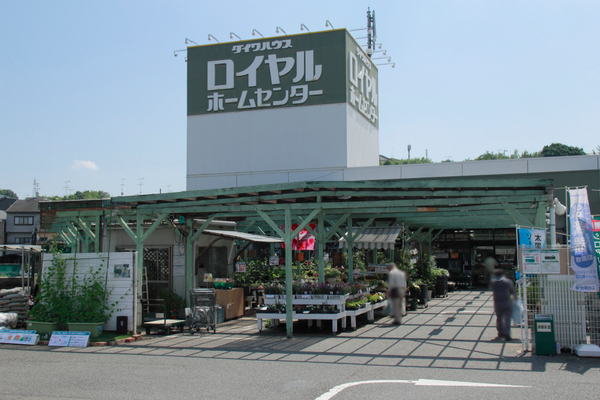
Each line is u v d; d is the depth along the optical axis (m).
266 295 12.84
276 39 29.42
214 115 30.20
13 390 7.08
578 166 21.62
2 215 62.12
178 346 10.70
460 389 6.86
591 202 21.34
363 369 8.21
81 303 11.84
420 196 11.06
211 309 12.62
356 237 16.11
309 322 13.34
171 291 15.18
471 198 10.81
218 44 30.39
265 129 29.25
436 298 21.70
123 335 11.66
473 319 14.38
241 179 29.39
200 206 12.62
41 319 11.80
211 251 16.73
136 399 6.59
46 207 14.41
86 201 13.73
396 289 13.91
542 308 9.44
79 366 8.73
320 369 8.25
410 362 8.71
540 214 11.84
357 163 29.72
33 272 17.31
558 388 6.86
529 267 9.46
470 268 28.81
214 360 9.13
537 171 22.09
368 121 32.28
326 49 28.58
